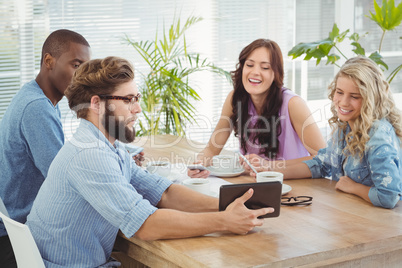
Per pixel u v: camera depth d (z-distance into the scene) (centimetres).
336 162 254
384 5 406
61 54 243
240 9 546
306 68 570
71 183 181
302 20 567
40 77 248
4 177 233
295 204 217
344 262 176
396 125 233
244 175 268
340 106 229
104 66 186
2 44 460
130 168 213
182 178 259
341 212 208
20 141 228
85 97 187
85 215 184
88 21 489
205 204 207
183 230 179
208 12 534
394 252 186
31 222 192
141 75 510
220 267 157
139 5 506
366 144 224
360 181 234
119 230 200
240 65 308
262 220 186
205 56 539
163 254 177
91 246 187
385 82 229
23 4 462
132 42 503
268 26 559
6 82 467
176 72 464
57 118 232
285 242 176
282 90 307
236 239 180
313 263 167
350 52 563
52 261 186
